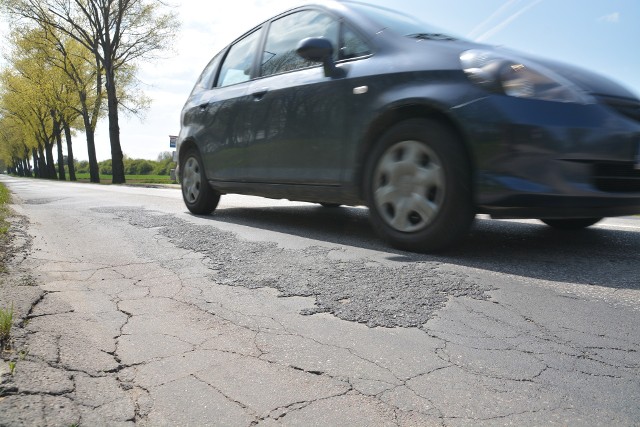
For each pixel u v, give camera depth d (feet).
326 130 11.82
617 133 8.91
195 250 10.68
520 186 8.77
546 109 8.77
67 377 4.96
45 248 10.99
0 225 14.06
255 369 5.24
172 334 6.13
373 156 10.82
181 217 16.29
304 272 8.77
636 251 10.43
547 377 5.08
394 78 10.41
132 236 12.42
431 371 5.20
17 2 81.66
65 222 15.12
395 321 6.53
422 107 9.93
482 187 9.09
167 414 4.39
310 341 5.94
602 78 9.77
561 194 8.71
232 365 5.32
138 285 8.17
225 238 11.89
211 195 16.80
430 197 9.86
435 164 9.71
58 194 31.78
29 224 14.65
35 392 4.63
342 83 11.46
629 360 5.45
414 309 6.93
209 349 5.72
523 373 5.16
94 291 7.81
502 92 8.93
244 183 14.79
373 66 10.94
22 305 6.91
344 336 6.09
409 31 11.46
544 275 8.52
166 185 63.52
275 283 8.17
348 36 11.98
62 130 122.52
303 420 4.32
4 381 4.76
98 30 83.41
